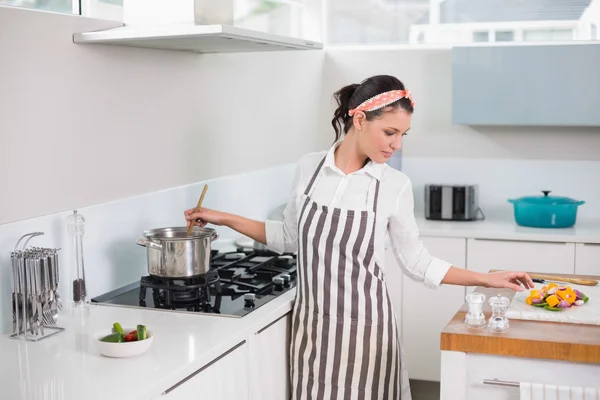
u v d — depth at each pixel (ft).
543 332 7.39
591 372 7.07
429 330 13.87
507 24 14.79
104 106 9.03
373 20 15.52
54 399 5.95
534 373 7.23
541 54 13.51
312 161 8.97
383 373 8.59
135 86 9.55
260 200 12.85
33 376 6.45
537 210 13.73
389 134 8.29
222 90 11.55
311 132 15.11
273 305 8.64
